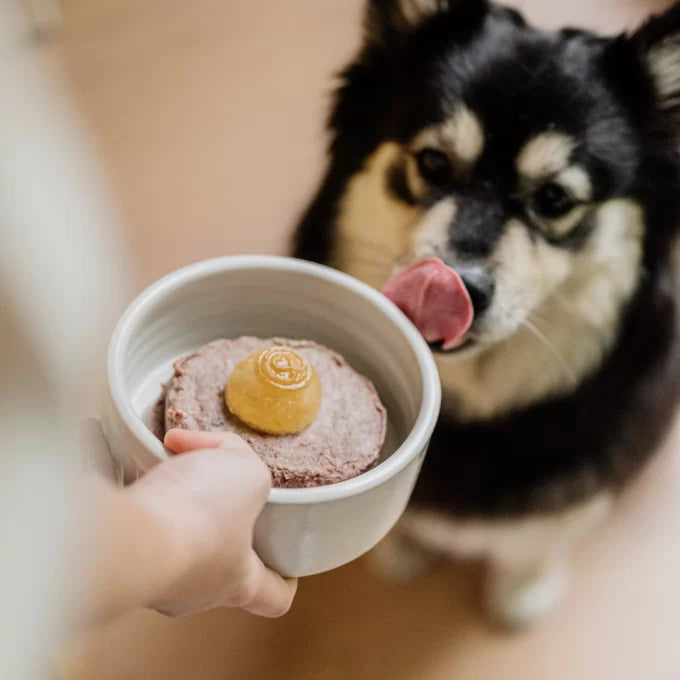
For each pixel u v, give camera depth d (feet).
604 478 1.85
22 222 0.75
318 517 1.09
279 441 1.16
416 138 1.71
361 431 1.19
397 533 1.94
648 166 1.65
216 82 2.45
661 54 1.59
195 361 1.22
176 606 1.07
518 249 1.63
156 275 2.10
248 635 1.82
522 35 1.66
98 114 2.46
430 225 1.67
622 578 1.96
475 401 1.75
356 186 1.82
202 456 1.04
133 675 1.72
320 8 2.48
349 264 1.80
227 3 2.66
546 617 1.91
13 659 0.75
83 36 2.67
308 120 2.20
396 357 1.26
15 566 0.75
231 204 2.18
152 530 0.94
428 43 1.71
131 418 1.08
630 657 1.87
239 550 1.05
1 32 0.77
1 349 0.74
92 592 0.85
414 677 1.83
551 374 1.75
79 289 0.81
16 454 0.75
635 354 1.79
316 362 1.25
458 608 1.93
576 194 1.65
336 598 1.90
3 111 0.74
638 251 1.73
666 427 1.90
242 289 1.29
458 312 1.49
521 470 1.80
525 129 1.61
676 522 2.02
